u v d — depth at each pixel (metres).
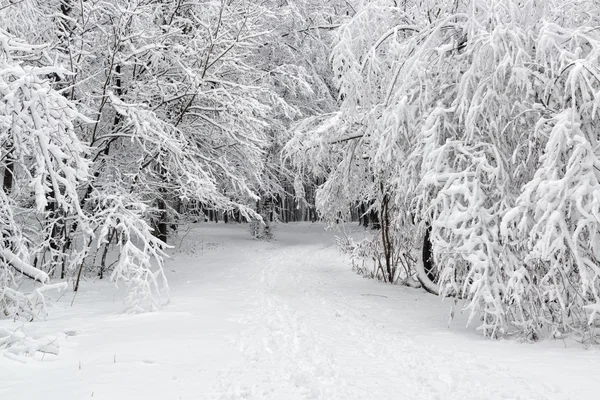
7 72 6.38
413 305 11.11
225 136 15.34
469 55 9.05
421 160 9.78
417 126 9.83
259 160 15.46
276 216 29.62
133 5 11.88
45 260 13.18
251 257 21.28
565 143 7.05
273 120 22.38
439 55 9.22
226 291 12.34
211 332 7.49
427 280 13.16
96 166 12.78
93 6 11.77
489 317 7.98
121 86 13.62
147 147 13.70
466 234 7.94
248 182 17.78
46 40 11.78
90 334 7.38
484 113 8.56
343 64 11.46
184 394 4.66
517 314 7.94
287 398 4.59
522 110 8.28
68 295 11.34
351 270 17.91
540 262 7.39
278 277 15.56
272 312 9.56
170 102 14.16
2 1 9.31
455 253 8.23
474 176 8.29
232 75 15.79
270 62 23.16
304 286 13.82
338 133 13.91
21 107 6.61
